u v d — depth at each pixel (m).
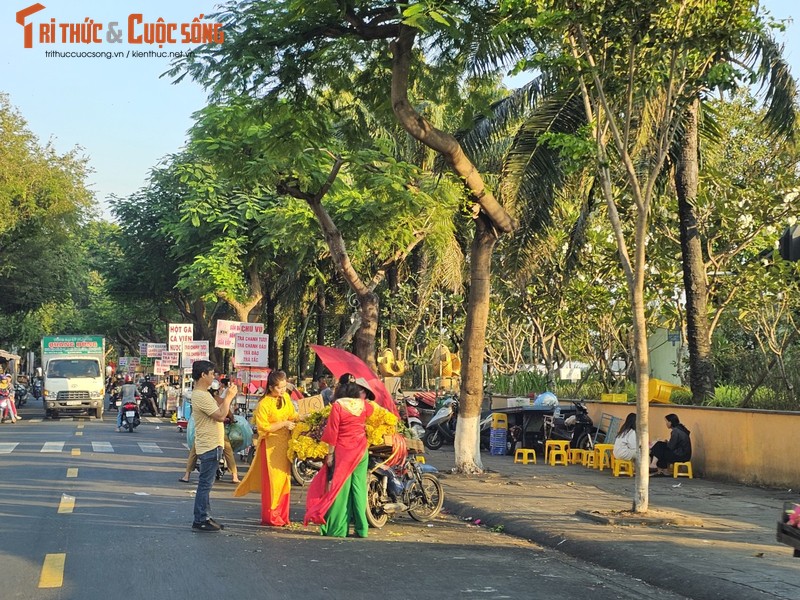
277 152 16.98
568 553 10.41
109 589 7.88
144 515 12.19
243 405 24.80
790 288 21.31
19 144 44.81
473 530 12.09
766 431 16.52
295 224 26.41
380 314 36.03
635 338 12.22
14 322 70.06
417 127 15.50
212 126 18.91
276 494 11.62
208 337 51.47
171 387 41.75
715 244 23.19
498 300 31.64
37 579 8.27
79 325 81.69
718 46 11.41
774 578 8.38
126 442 24.94
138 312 65.94
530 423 23.31
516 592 8.09
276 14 14.83
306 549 9.98
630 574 9.20
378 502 11.79
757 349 24.41
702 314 20.31
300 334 47.81
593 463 19.83
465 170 16.27
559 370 31.62
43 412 47.53
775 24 11.43
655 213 22.86
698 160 21.92
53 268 51.97
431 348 36.41
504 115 20.25
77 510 12.51
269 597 7.63
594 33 11.73
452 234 28.08
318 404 16.94
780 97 19.17
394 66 15.17
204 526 11.06
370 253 31.39
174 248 38.97
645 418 12.23
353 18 14.88
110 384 52.16
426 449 25.20
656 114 17.00
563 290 26.38
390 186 19.42
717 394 20.61
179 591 7.80
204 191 36.25
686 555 9.51
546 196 19.45
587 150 11.80
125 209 45.47
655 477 18.16
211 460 11.08
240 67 15.03
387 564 9.24
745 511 13.22
